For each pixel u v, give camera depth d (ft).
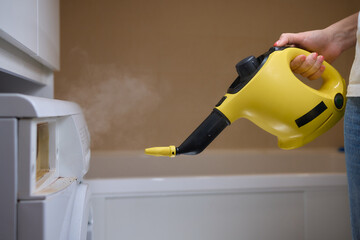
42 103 1.44
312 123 1.91
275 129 1.98
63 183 1.77
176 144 6.91
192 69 6.97
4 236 1.27
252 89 1.86
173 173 6.12
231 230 3.84
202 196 3.80
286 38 2.10
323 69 2.05
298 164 6.49
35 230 1.29
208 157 6.27
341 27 2.19
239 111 1.92
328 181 4.01
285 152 6.54
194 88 6.98
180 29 6.91
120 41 6.68
